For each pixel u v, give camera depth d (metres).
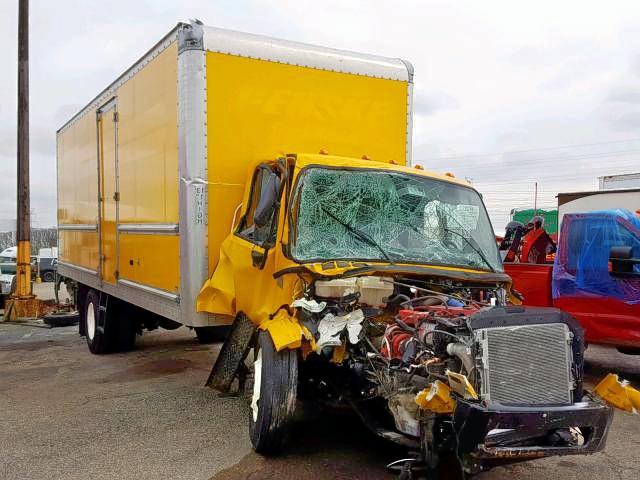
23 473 4.79
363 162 5.79
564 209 15.02
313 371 5.33
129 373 8.53
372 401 4.94
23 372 8.78
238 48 6.49
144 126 7.63
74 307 15.37
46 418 6.30
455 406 3.71
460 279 5.05
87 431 5.84
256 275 5.50
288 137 6.79
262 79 6.63
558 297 8.27
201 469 4.83
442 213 5.69
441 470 4.03
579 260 8.09
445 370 3.97
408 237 5.43
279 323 4.78
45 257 36.81
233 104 6.47
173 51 6.61
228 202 6.46
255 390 5.15
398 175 5.78
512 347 3.80
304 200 5.27
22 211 16.33
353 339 4.47
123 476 4.71
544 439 3.84
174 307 6.68
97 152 9.83
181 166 6.39
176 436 5.67
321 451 5.18
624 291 7.59
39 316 15.88
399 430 4.28
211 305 6.28
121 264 8.66
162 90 6.98
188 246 6.30
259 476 4.66
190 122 6.27
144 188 7.66
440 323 4.16
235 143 6.50
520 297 5.62
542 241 10.41
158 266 7.17
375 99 7.38
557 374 3.87
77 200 11.28
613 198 14.23
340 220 5.32
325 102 7.03
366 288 4.62
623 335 7.62
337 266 4.80
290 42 6.90
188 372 8.58
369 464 4.88
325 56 7.05
